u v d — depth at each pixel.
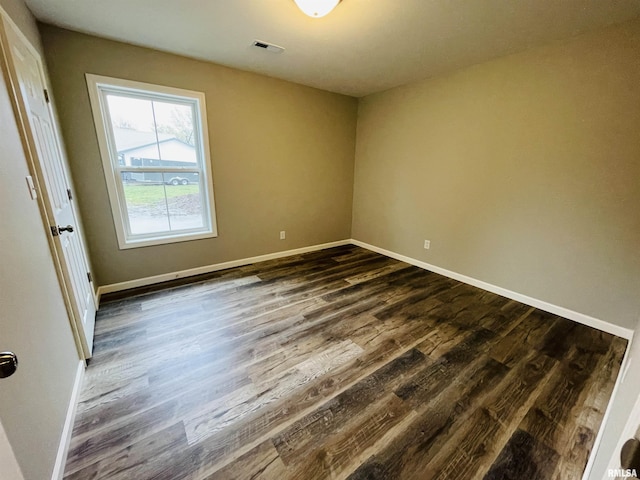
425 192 3.48
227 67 2.97
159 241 2.94
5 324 0.86
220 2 1.78
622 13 1.82
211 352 1.91
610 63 2.00
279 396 1.56
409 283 3.14
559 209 2.39
